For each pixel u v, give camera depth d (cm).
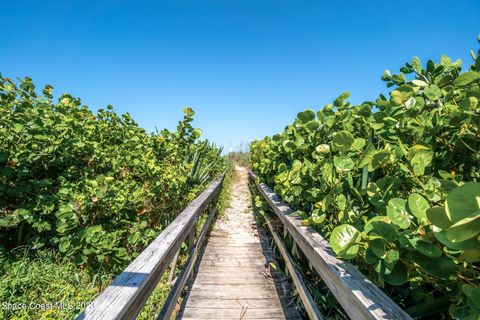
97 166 383
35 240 273
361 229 134
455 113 119
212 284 315
